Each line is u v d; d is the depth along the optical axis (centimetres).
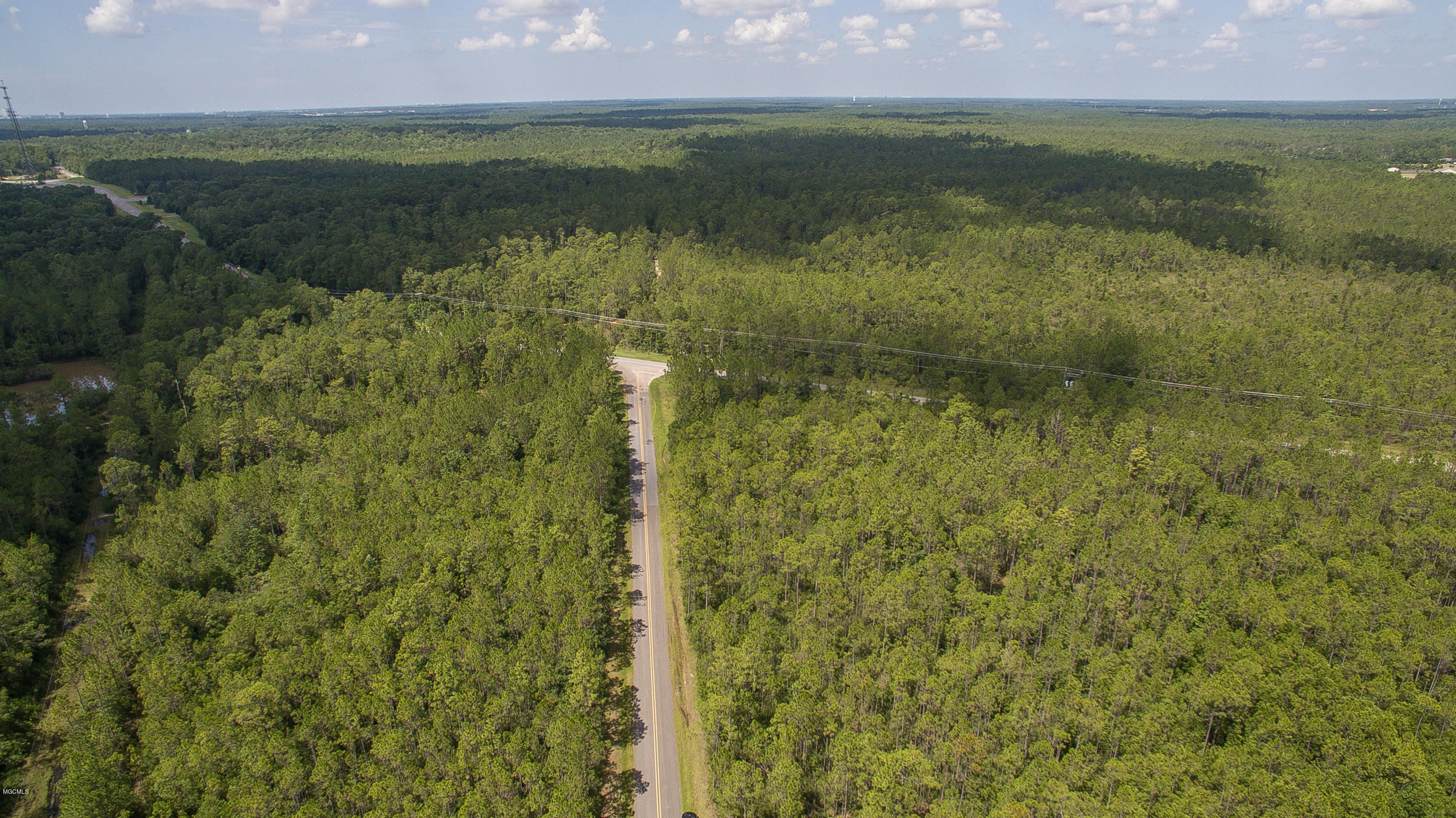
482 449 12525
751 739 7656
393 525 10150
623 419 15775
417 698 7831
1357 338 17425
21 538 11069
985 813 6888
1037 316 18650
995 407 14138
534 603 9031
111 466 11988
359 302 18550
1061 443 13288
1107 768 6850
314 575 9538
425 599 9012
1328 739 7112
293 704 7956
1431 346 16612
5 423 13225
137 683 8550
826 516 10625
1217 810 6456
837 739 7269
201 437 13038
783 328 16888
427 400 13838
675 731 8669
